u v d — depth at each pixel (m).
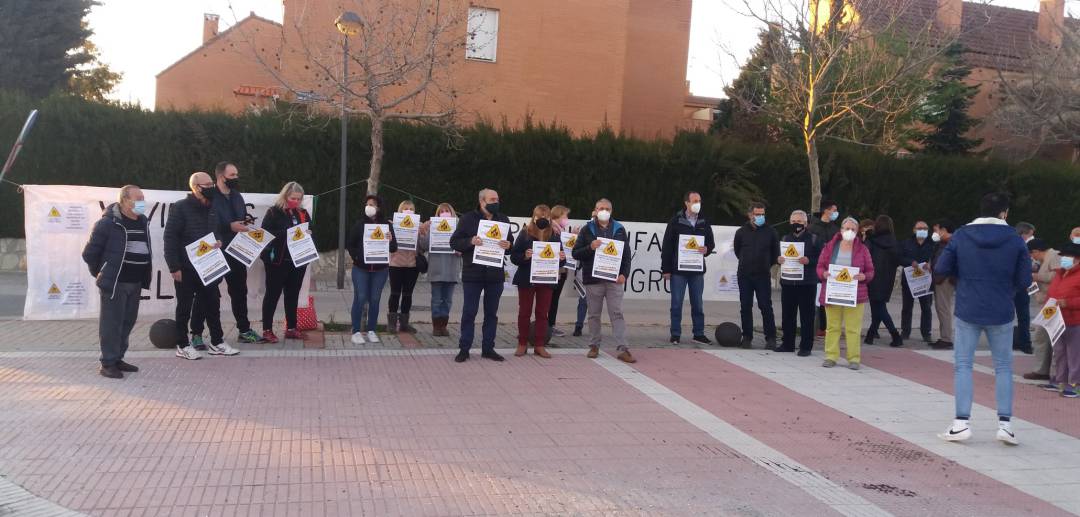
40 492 4.94
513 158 17.73
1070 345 8.74
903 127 21.00
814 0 13.78
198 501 4.89
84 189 10.66
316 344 9.75
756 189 19.09
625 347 9.64
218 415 6.63
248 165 16.77
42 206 10.51
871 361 10.49
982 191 20.89
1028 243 10.86
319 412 6.85
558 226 11.01
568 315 13.78
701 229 11.14
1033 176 20.98
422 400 7.41
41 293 10.56
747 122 24.17
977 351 11.79
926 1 16.02
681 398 7.98
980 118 25.44
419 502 5.02
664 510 5.09
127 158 16.33
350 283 16.47
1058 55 20.31
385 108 14.82
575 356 9.77
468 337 9.09
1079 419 7.86
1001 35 24.78
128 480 5.18
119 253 7.58
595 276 9.41
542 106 22.39
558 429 6.72
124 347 7.90
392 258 10.64
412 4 16.64
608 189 18.36
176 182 16.56
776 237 10.92
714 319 14.36
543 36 22.28
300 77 17.70
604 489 5.39
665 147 18.83
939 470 6.16
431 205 17.58
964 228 7.03
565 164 18.09
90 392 7.14
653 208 18.66
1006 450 6.74
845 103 14.01
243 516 4.70
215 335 8.78
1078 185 21.23
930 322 12.24
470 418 6.91
